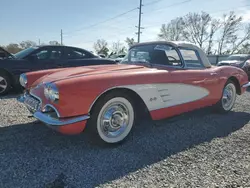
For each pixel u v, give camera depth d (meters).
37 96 2.60
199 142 2.86
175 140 2.91
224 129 3.38
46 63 5.77
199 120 3.79
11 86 5.57
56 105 2.27
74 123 2.30
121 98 2.64
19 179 1.94
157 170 2.16
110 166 2.21
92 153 2.48
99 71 2.79
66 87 2.24
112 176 2.04
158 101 2.89
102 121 2.56
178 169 2.18
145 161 2.33
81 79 2.36
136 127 3.37
